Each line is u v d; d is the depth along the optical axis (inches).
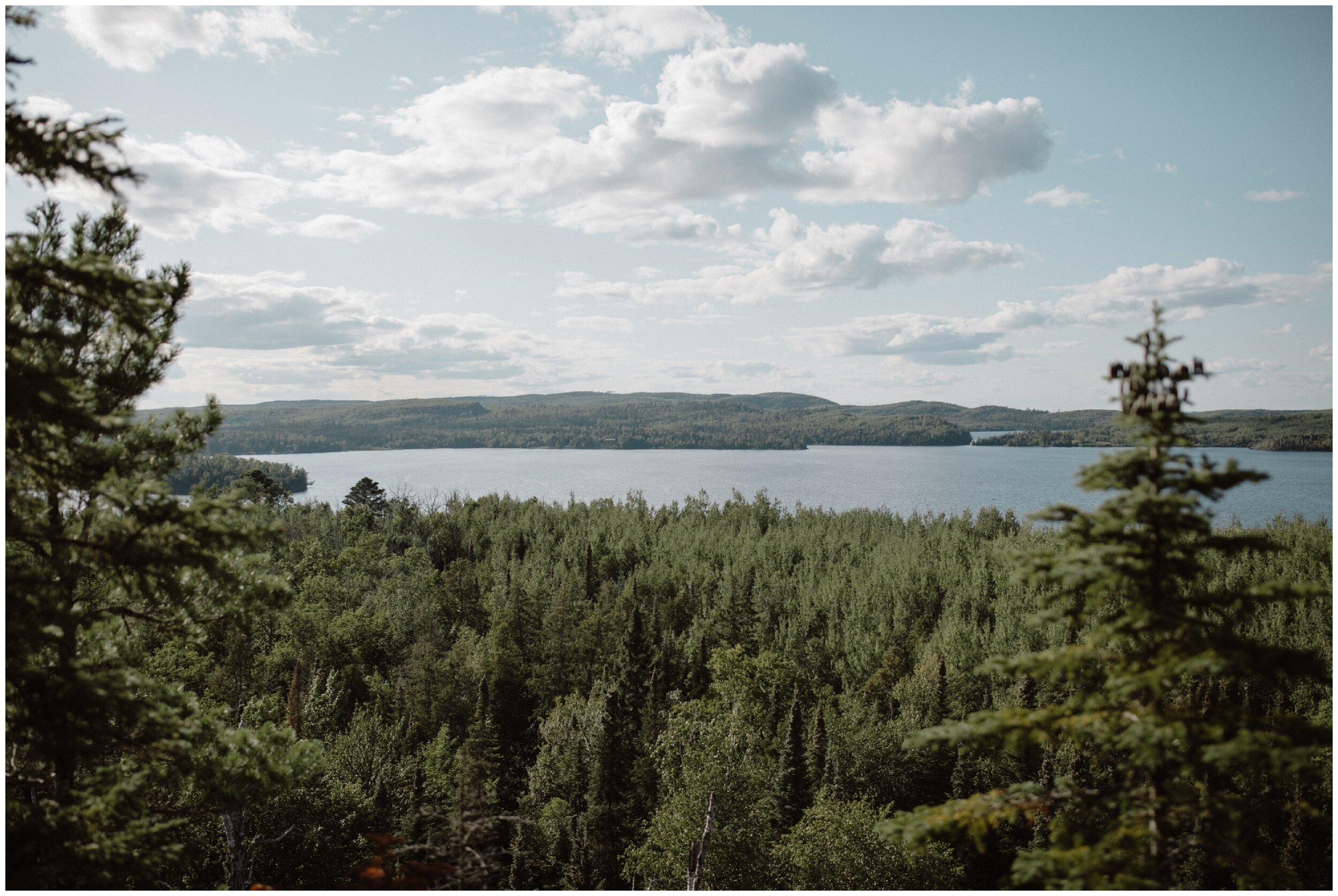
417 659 2645.2
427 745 2180.1
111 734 518.6
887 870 1460.4
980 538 6555.1
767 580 5172.2
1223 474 397.7
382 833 1428.4
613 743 1836.9
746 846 1449.3
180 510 475.5
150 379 644.1
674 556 5880.9
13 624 443.8
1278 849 1407.5
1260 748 367.9
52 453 490.3
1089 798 434.6
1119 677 418.9
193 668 1679.4
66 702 453.7
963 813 440.1
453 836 707.4
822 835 1498.5
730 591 4658.0
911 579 5000.0
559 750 2154.3
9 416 433.7
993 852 1769.2
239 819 976.9
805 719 2524.6
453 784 1733.5
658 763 1779.0
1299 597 386.6
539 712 2812.5
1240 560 3868.1
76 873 454.9
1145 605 409.4
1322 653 383.6
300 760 572.7
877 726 2369.6
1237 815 394.6
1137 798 415.8
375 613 3230.8
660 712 2433.6
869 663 3703.3
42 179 411.5
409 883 1053.8
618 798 1764.3
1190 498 394.6
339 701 2273.6
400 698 2561.5
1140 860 405.4
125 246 652.7
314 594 3048.7
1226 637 401.4
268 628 2598.4
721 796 1457.9
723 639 3720.5
